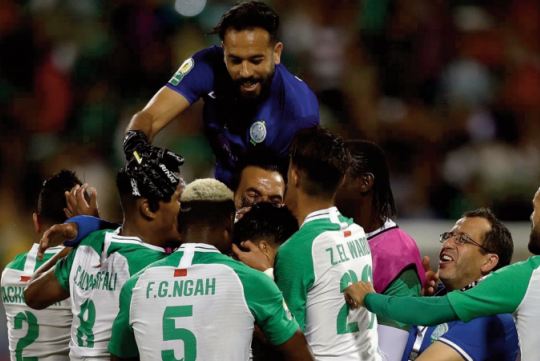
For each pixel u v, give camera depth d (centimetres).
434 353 1454
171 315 1239
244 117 1557
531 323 1326
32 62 3697
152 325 1241
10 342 1603
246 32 1455
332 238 1326
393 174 3503
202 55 1561
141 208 1330
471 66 3794
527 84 3797
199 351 1233
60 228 1366
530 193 3453
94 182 3366
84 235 1382
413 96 3725
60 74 3650
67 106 3606
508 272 1340
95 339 1324
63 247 1560
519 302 1329
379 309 1323
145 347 1244
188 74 1546
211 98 1575
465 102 3709
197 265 1256
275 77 1528
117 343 1277
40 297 1386
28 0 3803
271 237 1365
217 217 1280
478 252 1539
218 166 1605
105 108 3559
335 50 3728
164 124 1528
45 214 1597
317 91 3647
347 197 1545
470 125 3638
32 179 3425
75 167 3422
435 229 2955
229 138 1571
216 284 1245
